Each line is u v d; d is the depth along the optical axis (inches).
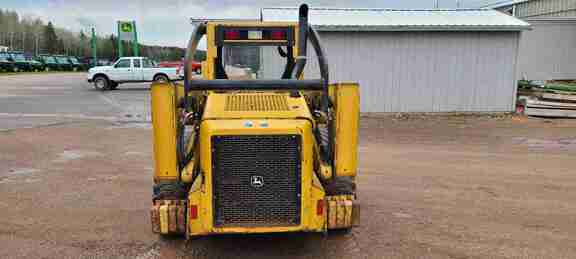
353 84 150.0
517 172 277.1
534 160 311.4
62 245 165.8
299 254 158.7
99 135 401.4
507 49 538.6
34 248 163.3
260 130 135.9
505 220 194.1
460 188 241.6
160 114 147.5
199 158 150.7
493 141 384.8
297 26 180.5
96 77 894.4
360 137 402.3
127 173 269.1
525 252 162.6
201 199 138.9
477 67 541.6
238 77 185.5
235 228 138.2
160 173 150.3
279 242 168.7
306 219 141.1
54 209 204.2
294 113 145.1
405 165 293.3
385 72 539.2
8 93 806.5
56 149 338.6
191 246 164.9
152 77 910.4
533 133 425.1
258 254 158.6
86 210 203.0
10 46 3853.3
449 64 540.1
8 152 326.0
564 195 230.1
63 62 1961.1
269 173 138.3
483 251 162.9
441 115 544.7
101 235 174.9
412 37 533.0
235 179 137.8
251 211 139.6
